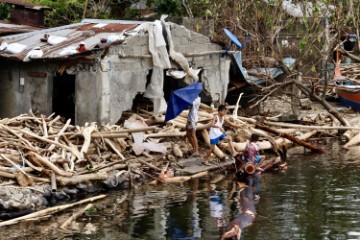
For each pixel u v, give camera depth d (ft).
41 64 90.48
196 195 68.85
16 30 103.76
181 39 100.37
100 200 66.28
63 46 90.89
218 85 109.09
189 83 99.96
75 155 71.72
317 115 113.70
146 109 99.45
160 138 85.61
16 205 60.70
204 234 55.47
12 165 66.95
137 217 60.44
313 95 105.50
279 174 79.46
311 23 108.37
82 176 68.28
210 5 123.13
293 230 56.39
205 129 88.38
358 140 99.40
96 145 77.66
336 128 100.89
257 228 57.00
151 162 79.15
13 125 80.07
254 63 120.57
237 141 91.04
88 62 86.84
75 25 102.37
